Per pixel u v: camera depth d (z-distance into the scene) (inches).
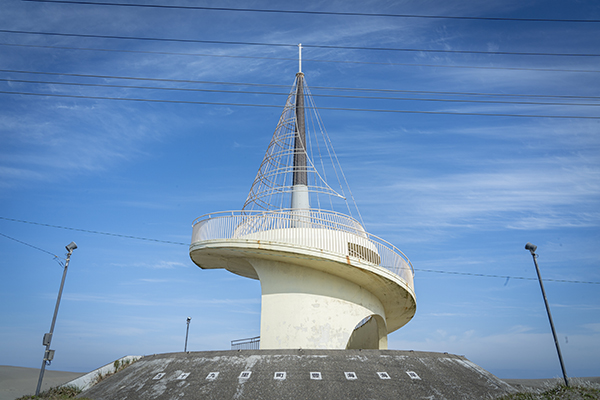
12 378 1360.7
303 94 1089.4
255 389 641.0
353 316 873.5
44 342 749.3
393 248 920.9
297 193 963.3
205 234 872.3
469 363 794.2
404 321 1201.4
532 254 786.8
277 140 1023.6
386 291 934.4
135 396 674.8
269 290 856.3
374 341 1157.7
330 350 740.7
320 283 862.5
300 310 835.4
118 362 895.1
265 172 987.9
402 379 674.2
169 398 644.1
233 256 892.0
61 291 789.2
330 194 959.6
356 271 844.0
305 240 828.6
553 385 724.7
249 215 866.1
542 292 759.7
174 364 750.5
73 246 820.0
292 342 817.5
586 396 637.9
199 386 661.3
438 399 632.4
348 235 863.1
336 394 627.2
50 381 1370.6
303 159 1006.4
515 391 696.4
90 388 802.8
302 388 639.8
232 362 719.1
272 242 808.9
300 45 1141.1
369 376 674.8
